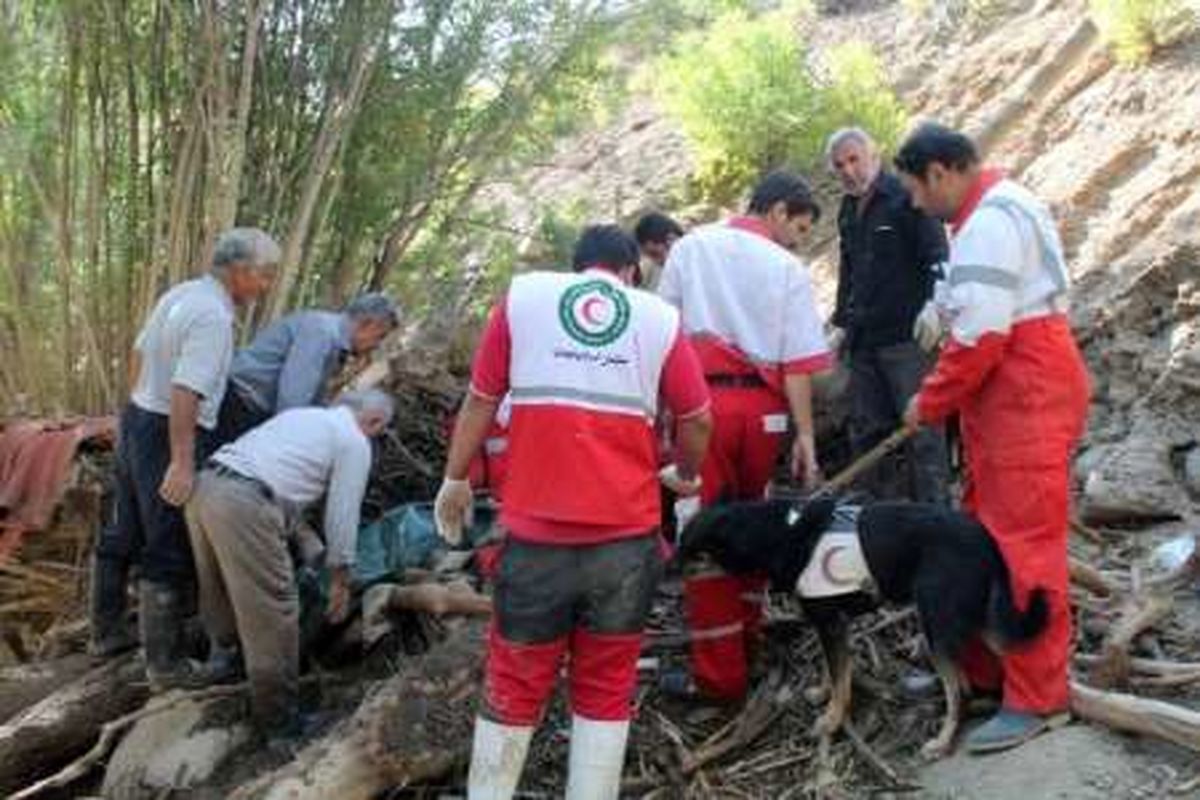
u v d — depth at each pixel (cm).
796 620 527
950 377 438
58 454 662
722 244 500
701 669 498
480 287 844
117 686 591
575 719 444
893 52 1152
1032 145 920
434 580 580
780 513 471
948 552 446
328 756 496
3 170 763
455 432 448
